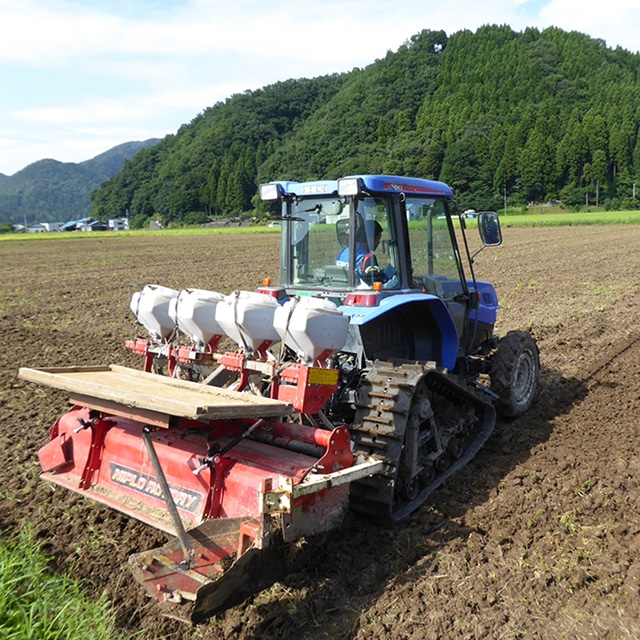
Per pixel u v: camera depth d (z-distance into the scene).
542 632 3.56
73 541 4.46
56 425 4.96
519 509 4.88
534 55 150.75
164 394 3.95
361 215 4.99
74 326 12.28
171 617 3.44
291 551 3.97
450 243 6.02
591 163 101.00
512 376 6.61
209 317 4.59
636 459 5.79
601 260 24.19
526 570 4.12
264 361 4.41
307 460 4.05
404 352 5.58
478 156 96.94
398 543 4.43
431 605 3.79
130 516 4.23
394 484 4.51
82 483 4.62
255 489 3.83
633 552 4.30
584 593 3.90
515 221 60.62
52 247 40.75
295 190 5.32
